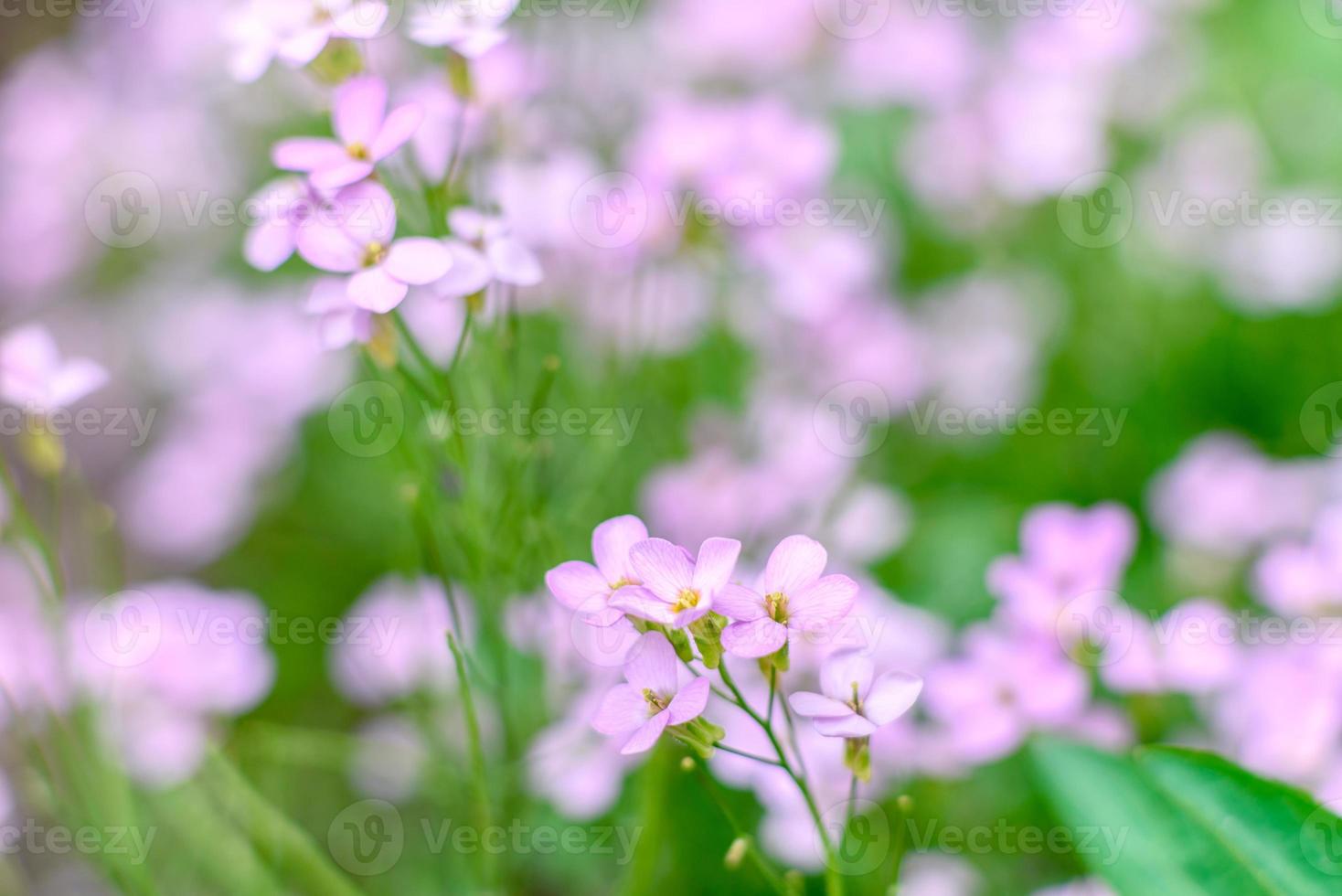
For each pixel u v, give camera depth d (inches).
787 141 21.6
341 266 18.6
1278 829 18.6
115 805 20.9
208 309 33.2
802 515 22.8
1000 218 28.0
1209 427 26.3
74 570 30.0
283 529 30.9
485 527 20.2
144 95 35.3
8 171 36.3
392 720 22.7
